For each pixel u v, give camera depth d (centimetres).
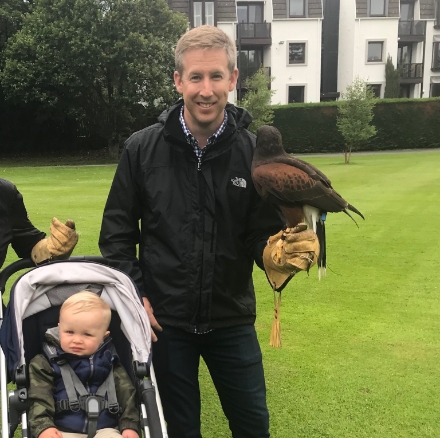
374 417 329
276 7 3644
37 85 2580
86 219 941
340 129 2409
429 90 3988
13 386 377
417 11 3866
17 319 233
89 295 241
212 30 224
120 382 238
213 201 241
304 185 214
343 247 757
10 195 269
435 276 619
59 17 2528
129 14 2494
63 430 219
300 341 442
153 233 249
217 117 232
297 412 335
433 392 359
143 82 2652
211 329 248
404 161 2361
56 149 3112
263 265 242
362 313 505
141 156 247
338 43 3978
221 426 326
